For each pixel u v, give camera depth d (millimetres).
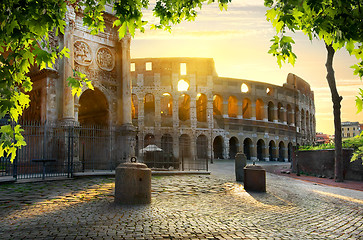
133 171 10797
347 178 24172
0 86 4539
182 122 55750
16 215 8883
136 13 5152
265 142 63438
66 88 21781
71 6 22891
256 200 12336
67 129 20922
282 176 26062
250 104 62531
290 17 4059
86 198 11828
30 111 23078
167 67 56719
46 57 4598
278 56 4484
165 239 6730
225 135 58219
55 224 7832
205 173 22703
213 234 7195
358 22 4164
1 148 5172
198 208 10352
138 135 53250
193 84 57062
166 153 31125
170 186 15625
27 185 15102
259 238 6957
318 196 14109
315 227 8180
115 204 10586
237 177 19125
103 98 26109
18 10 4262
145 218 8609
